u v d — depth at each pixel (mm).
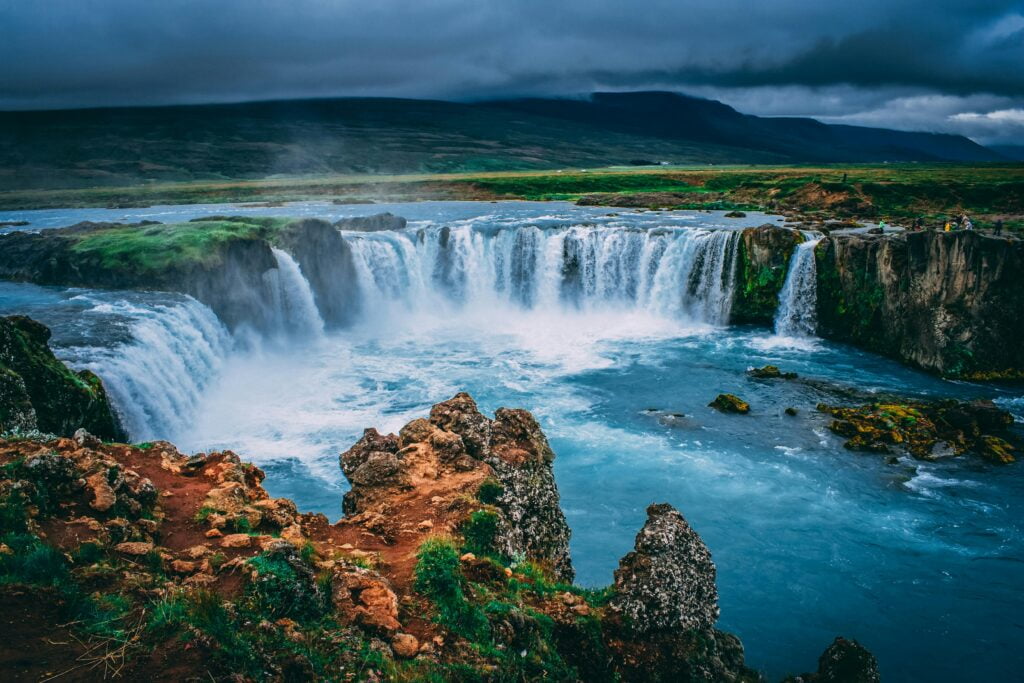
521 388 38781
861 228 61094
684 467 29125
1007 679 17922
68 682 7406
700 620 14273
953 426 32312
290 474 27953
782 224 64375
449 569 12008
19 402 19688
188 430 32688
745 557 22984
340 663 9172
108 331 33594
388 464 15672
